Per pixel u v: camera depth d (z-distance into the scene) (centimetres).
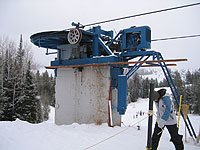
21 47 3531
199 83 4425
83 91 795
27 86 2359
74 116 818
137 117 3019
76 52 844
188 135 612
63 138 479
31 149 392
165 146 444
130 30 725
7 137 444
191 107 4416
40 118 2905
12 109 2194
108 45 765
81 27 721
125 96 674
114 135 538
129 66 812
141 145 444
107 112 715
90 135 529
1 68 2661
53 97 4841
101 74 743
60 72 888
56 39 859
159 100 375
